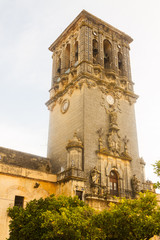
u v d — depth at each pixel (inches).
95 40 1929.1
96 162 1497.3
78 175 1389.0
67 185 1366.9
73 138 1503.4
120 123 1744.6
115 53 1985.7
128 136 1745.8
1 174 1316.4
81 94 1660.9
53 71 2138.3
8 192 1305.4
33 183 1397.6
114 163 1568.7
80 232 872.9
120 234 936.3
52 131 1856.5
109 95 1775.3
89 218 964.6
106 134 1635.1
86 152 1480.1
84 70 1710.1
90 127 1572.3
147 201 1026.1
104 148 1541.6
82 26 1894.7
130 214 941.2
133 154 1707.7
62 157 1651.1
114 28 2058.3
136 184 1581.0
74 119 1652.3
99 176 1464.1
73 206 1048.2
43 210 981.8
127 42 2159.2
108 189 1466.5
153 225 904.9
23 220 951.6
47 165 1692.9
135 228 917.8
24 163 1617.9
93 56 1899.6
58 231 855.7
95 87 1711.4
